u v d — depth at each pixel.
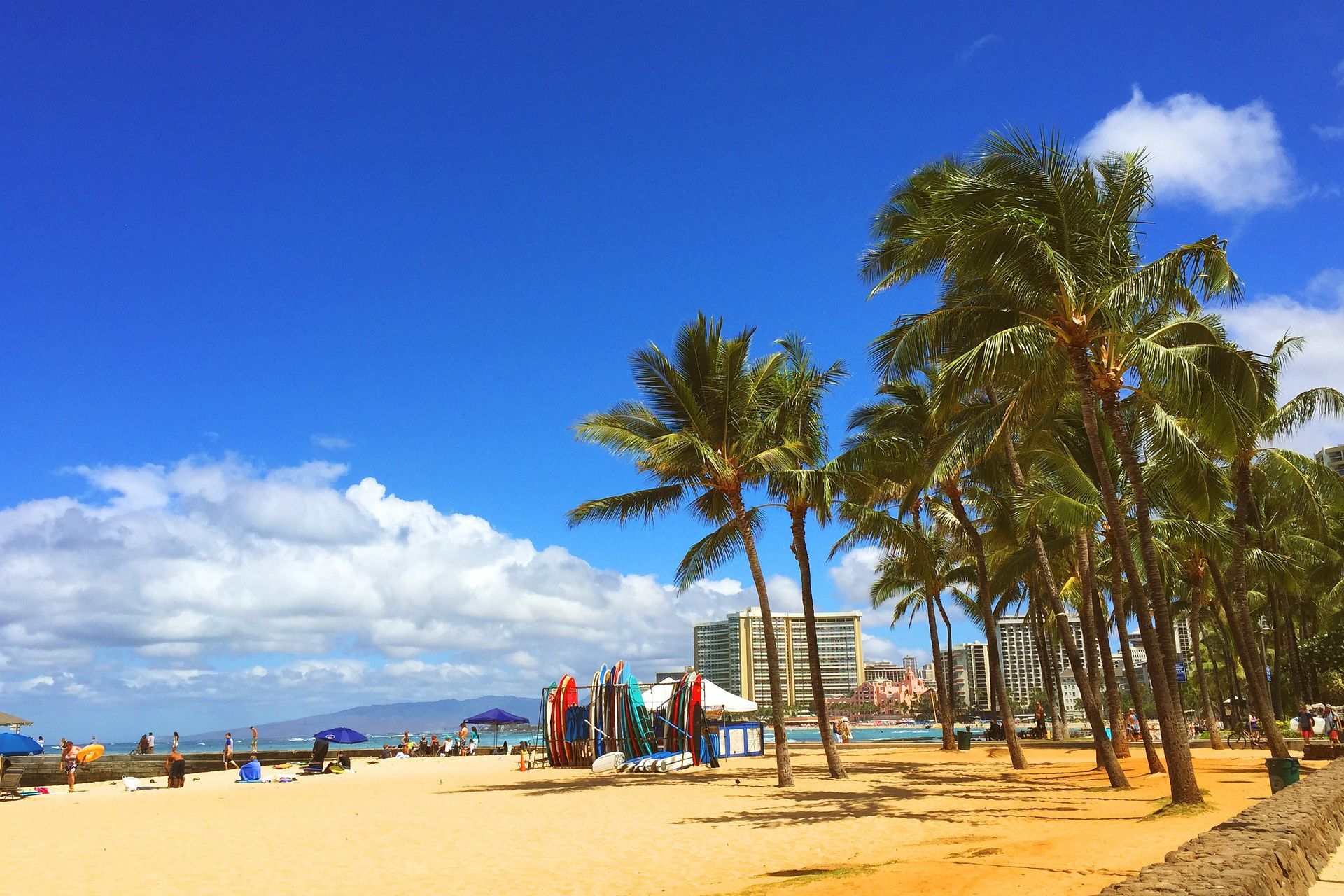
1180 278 14.86
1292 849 7.85
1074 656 21.28
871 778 24.75
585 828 17.08
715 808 19.45
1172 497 25.91
